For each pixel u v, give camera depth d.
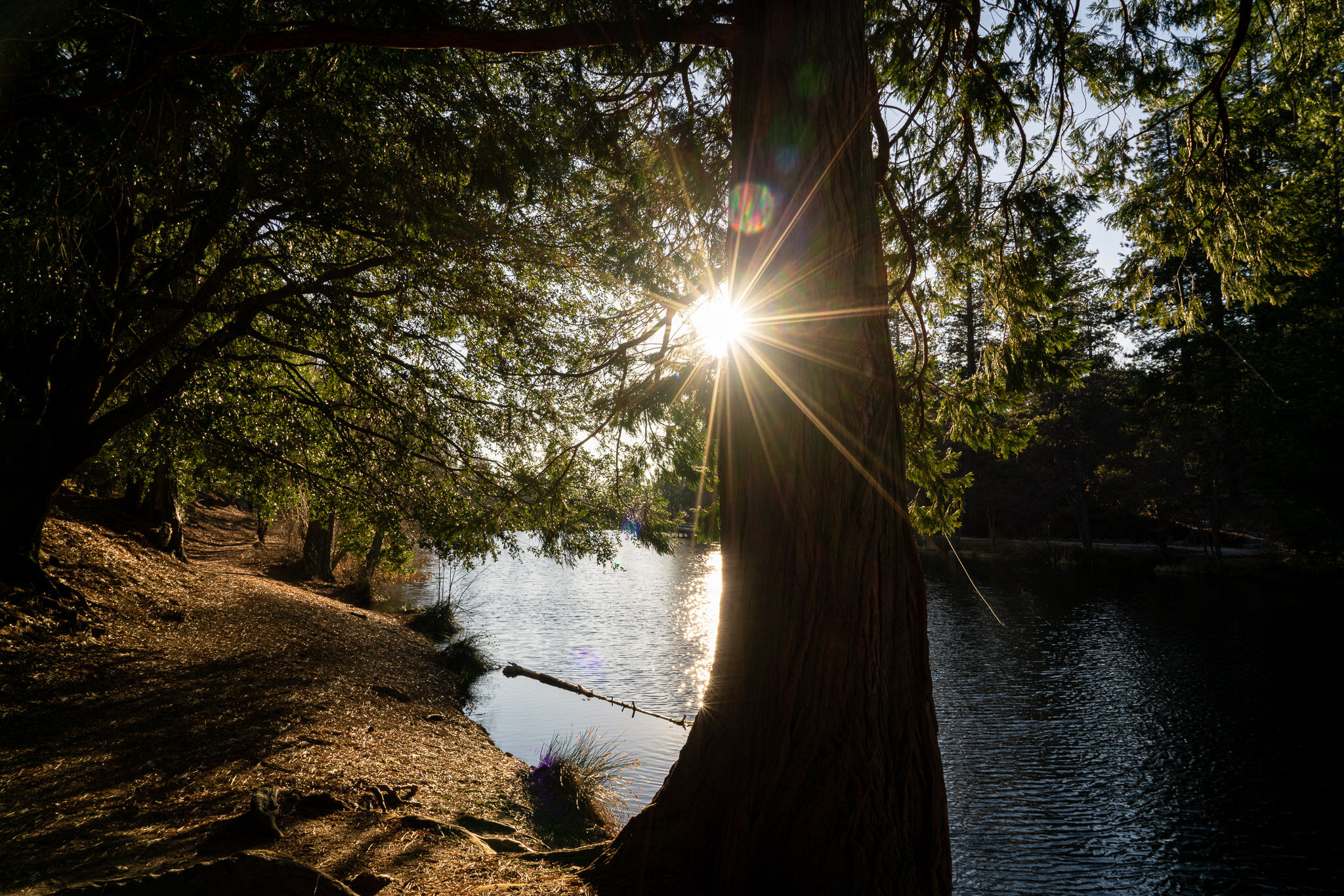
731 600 4.00
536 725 13.31
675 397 6.71
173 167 5.95
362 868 4.42
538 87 6.24
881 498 3.82
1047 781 12.38
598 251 8.05
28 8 3.95
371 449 10.85
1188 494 35.38
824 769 3.55
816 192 3.93
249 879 3.45
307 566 26.92
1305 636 21.08
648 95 6.20
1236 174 5.98
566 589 39.03
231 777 6.45
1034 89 6.09
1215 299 26.30
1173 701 16.25
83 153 4.75
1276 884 9.08
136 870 4.28
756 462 3.96
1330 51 5.63
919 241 6.65
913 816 3.62
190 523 35.59
